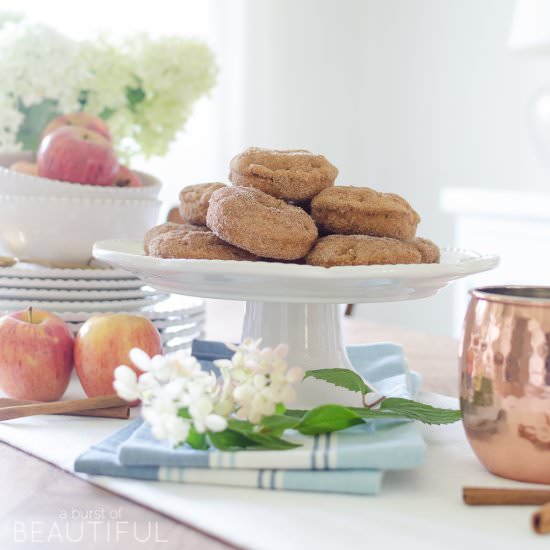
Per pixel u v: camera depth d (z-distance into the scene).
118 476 0.67
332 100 3.09
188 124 2.56
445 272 0.77
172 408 0.64
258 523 0.58
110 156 1.17
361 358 1.04
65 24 2.23
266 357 0.69
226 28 2.62
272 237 0.80
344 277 0.73
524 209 2.33
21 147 1.35
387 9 3.15
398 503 0.62
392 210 0.86
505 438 0.66
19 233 1.17
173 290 0.82
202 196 0.94
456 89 3.04
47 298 1.07
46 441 0.77
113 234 1.17
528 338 0.64
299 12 2.89
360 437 0.70
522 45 2.39
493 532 0.57
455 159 3.07
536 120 2.67
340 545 0.55
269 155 0.91
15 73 1.24
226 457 0.65
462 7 3.00
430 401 0.95
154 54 1.35
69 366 0.94
